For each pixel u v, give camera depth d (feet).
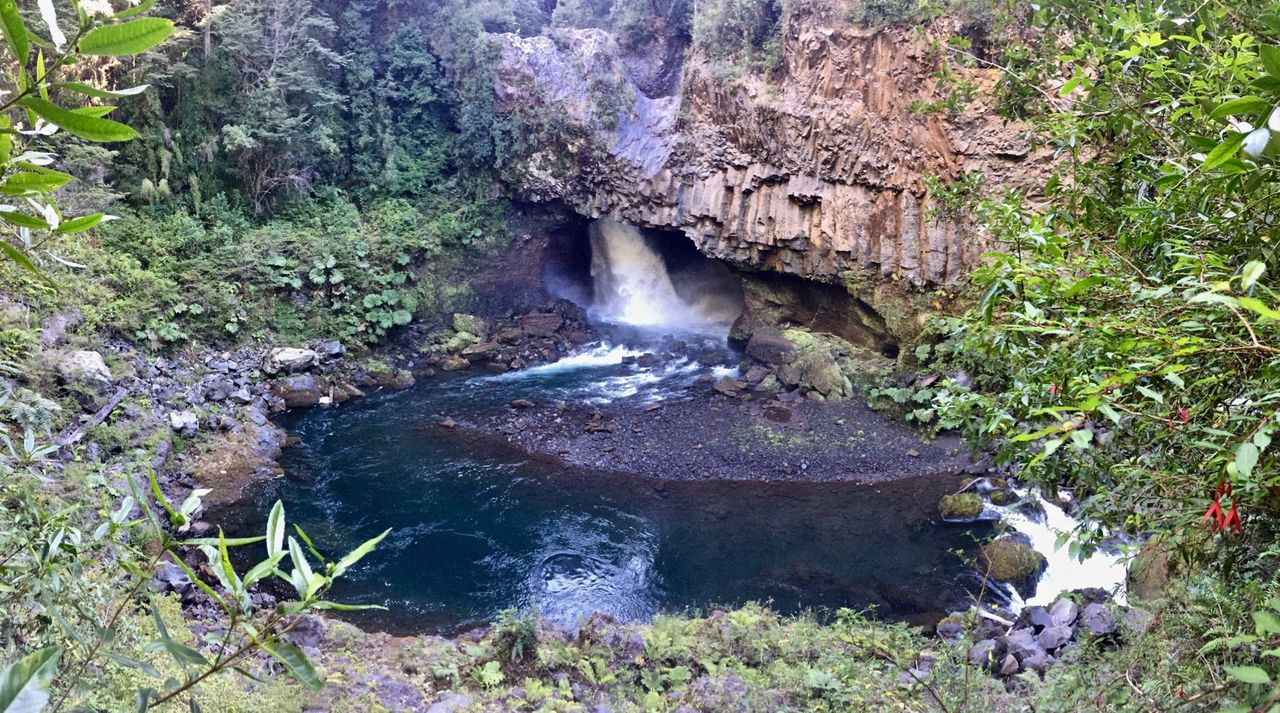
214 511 39.73
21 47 3.78
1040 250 7.86
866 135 50.37
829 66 51.13
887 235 51.11
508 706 21.74
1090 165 9.98
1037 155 41.14
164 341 53.42
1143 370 5.34
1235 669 4.13
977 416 9.07
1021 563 32.86
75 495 26.03
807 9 51.65
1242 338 5.24
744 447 48.29
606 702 22.36
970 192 13.10
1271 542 7.11
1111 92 9.62
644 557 37.22
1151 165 9.25
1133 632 15.06
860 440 48.62
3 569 6.70
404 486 44.11
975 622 16.93
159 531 4.97
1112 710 9.07
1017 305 7.48
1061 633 23.36
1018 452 8.25
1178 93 9.20
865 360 56.29
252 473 44.29
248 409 50.93
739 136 57.93
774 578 35.22
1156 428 6.85
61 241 44.21
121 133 3.96
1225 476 5.54
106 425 39.17
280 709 18.31
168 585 27.89
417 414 55.06
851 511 41.11
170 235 57.57
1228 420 5.53
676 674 23.52
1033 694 16.89
